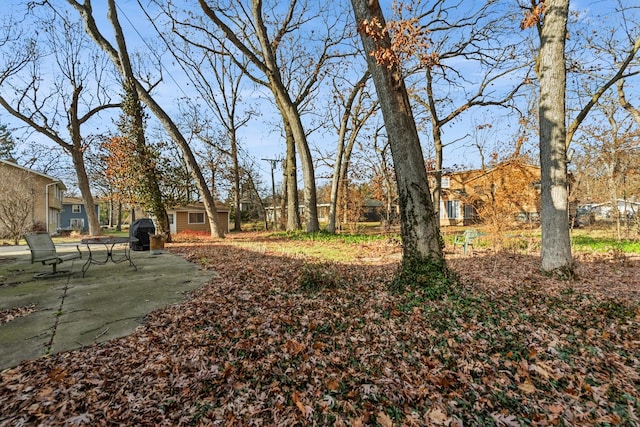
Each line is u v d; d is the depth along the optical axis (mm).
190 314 4375
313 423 2348
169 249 11969
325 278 5844
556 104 6316
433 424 2334
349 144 22203
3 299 5098
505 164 16656
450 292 4871
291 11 16078
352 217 20594
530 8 6676
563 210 6367
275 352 3311
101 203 45125
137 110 13688
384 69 5090
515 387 2770
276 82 15992
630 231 14359
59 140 16969
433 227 5137
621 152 13180
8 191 17797
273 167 30891
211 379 2824
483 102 14516
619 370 3008
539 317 4223
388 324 3979
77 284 6133
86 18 13445
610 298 5020
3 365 2996
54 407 2410
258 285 5922
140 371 2924
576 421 2359
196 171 17125
